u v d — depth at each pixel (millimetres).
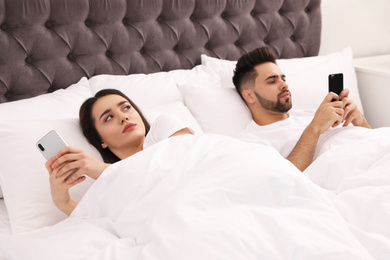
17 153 1227
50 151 1076
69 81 1707
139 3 1771
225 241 775
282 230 810
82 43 1695
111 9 1716
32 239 943
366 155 1228
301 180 950
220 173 990
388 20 2461
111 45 1774
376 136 1313
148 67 1877
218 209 892
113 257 833
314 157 1509
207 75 1879
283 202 930
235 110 1706
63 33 1650
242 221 835
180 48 1956
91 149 1364
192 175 1026
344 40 2410
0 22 1539
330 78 1563
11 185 1194
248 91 1701
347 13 2361
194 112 1716
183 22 1896
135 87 1719
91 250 905
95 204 1067
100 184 1067
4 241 933
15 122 1300
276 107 1651
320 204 914
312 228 835
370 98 2160
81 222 1037
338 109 1491
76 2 1638
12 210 1172
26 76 1610
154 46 1866
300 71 1963
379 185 1081
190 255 756
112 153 1402
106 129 1339
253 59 1699
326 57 2133
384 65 2182
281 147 1548
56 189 1086
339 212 988
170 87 1776
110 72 1790
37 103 1479
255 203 932
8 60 1568
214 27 1971
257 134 1597
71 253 885
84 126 1366
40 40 1606
